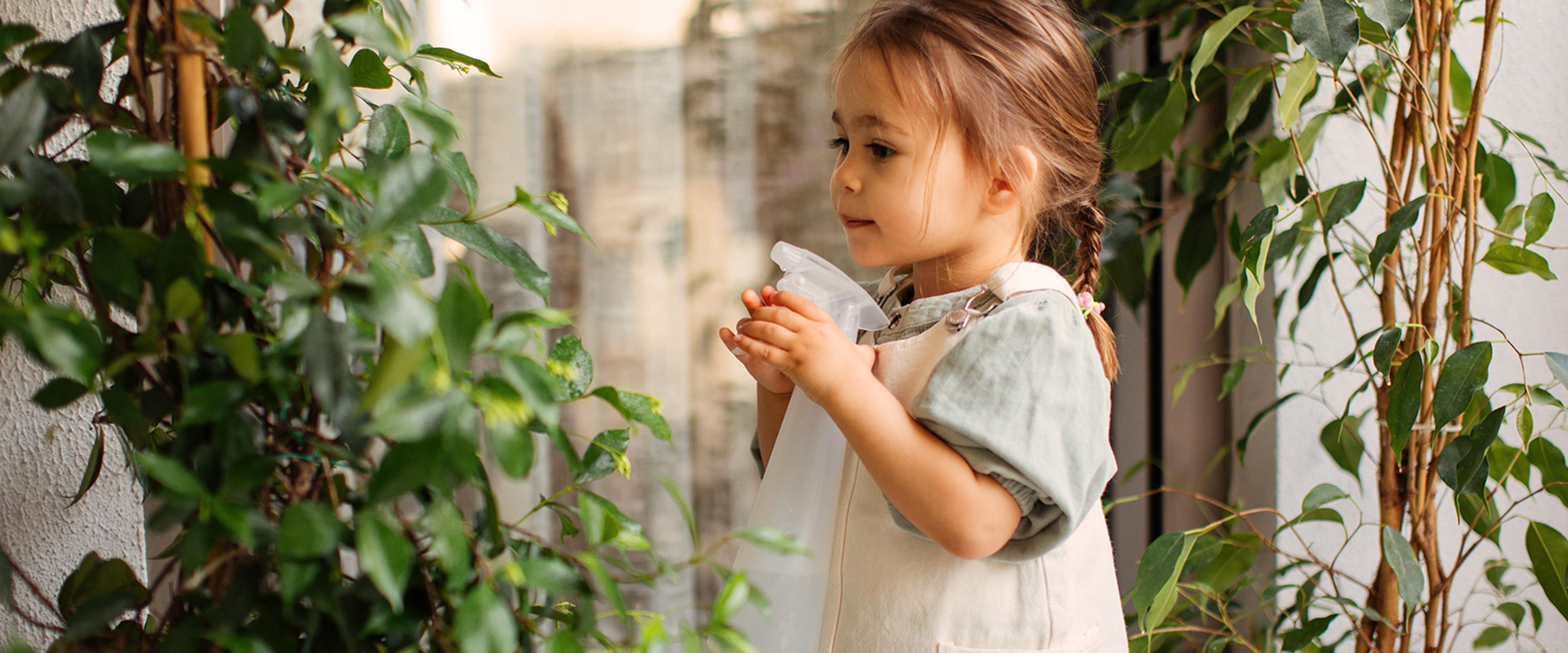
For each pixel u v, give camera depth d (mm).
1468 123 827
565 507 537
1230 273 1151
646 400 540
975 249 805
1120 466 1263
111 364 422
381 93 1105
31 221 419
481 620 385
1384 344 801
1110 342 859
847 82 779
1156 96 924
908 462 676
